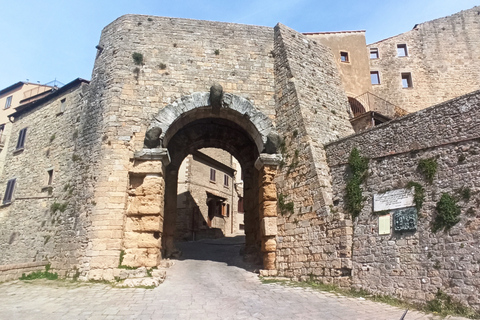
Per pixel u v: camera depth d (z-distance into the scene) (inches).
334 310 372.2
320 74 759.1
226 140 887.7
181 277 566.6
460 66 1144.2
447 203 401.4
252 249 762.2
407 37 1190.3
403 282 417.7
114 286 491.5
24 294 449.1
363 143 531.5
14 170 959.0
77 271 548.1
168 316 349.7
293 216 581.3
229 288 489.7
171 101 668.1
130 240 569.0
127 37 706.8
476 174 390.9
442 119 441.1
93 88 706.2
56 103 913.5
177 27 735.7
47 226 713.0
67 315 351.9
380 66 1160.2
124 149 612.7
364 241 475.8
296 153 614.2
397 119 491.8
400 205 450.3
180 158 866.8
